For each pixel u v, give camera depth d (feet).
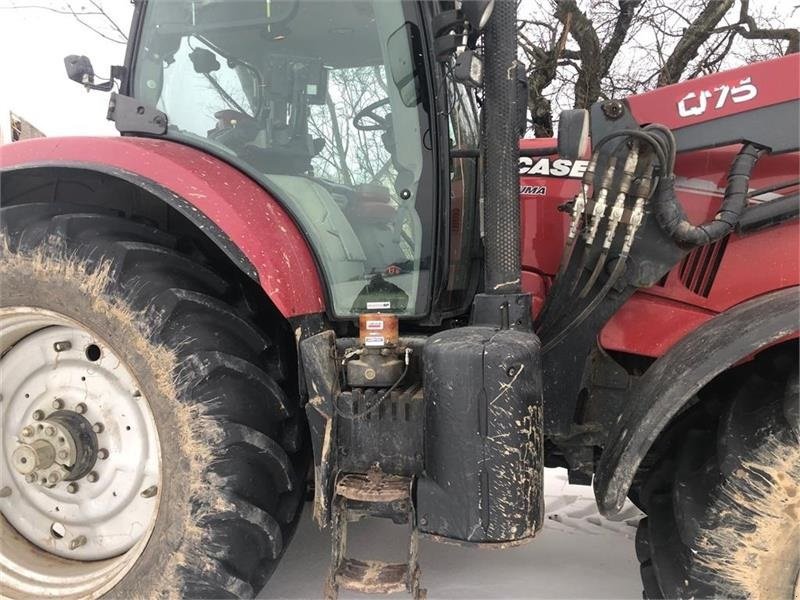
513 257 5.96
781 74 6.17
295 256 6.11
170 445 5.85
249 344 6.24
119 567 6.14
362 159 6.55
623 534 8.88
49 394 6.68
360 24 6.43
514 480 5.33
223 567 5.80
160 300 5.87
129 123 6.93
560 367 6.63
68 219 6.18
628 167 6.00
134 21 6.94
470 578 7.37
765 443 5.18
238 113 6.78
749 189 6.64
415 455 5.81
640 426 5.38
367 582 5.62
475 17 5.41
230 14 6.65
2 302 6.31
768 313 5.33
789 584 5.13
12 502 6.86
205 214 5.90
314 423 5.98
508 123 5.87
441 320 6.75
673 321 6.70
